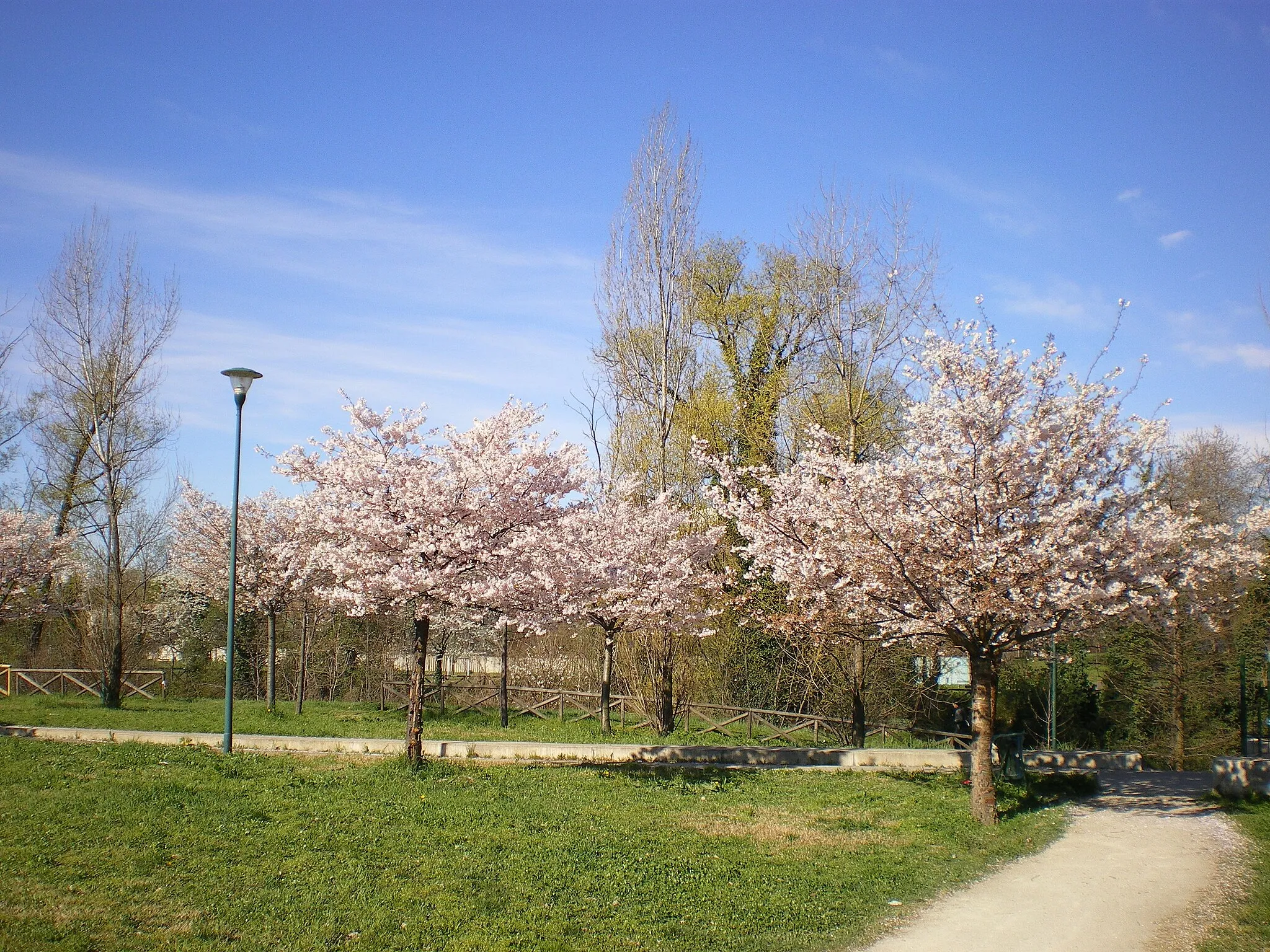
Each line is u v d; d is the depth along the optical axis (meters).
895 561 11.70
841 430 19.67
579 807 11.57
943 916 7.95
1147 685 22.11
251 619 31.56
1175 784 15.16
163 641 32.38
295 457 13.84
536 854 9.22
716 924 7.52
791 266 25.12
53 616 26.64
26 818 9.74
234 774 12.74
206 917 7.18
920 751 16.36
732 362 25.45
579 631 25.97
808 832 10.80
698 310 24.61
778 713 20.19
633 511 19.47
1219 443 25.70
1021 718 24.52
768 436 22.30
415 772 13.16
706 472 21.34
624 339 21.80
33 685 27.14
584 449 15.20
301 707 22.78
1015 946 7.26
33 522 25.61
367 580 13.34
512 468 13.80
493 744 16.33
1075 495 11.94
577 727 21.08
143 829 9.46
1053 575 10.88
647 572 18.28
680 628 18.45
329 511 13.62
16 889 7.55
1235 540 13.41
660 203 21.67
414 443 14.40
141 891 7.68
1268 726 20.92
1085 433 12.05
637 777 14.09
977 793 11.70
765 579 20.28
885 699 21.78
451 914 7.41
